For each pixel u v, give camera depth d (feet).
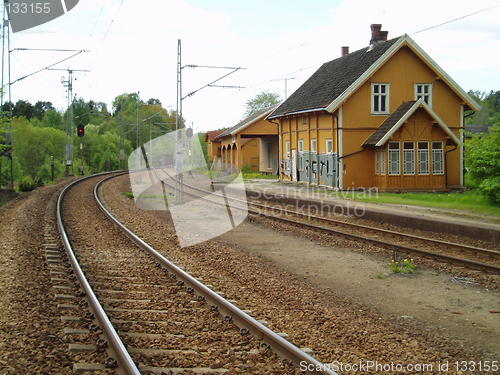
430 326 27.25
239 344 22.80
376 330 26.23
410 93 99.91
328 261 43.68
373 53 102.58
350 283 36.40
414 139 93.35
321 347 22.98
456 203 72.69
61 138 230.89
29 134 212.64
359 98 98.48
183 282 33.94
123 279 35.55
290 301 31.19
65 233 52.85
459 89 100.01
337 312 29.37
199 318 26.91
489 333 26.13
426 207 69.10
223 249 48.57
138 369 19.58
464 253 44.65
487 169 70.08
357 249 48.21
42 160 216.74
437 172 94.27
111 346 21.98
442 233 55.11
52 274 35.63
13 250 44.09
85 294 30.35
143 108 318.24
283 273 39.27
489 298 32.32
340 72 110.93
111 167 259.60
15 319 25.53
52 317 26.21
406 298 32.58
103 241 51.37
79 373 19.45
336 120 98.73
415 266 40.88
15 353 20.97
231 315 26.71
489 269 37.88
